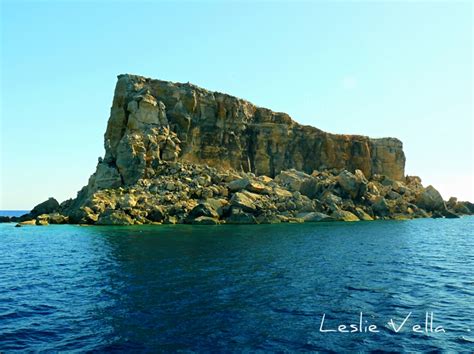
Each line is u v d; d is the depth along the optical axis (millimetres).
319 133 110250
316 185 89500
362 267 29344
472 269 28938
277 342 14555
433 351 13883
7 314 18062
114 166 77312
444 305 19312
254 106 104750
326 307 18859
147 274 26391
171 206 69250
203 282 23953
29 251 38656
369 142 117625
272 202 78062
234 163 95625
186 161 86500
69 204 84000
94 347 14133
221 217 70438
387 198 100188
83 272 27578
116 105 83438
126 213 66000
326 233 54375
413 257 34812
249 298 20391
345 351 13812
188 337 15008
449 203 117438
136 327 16109
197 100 91438
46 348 14086
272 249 38125
